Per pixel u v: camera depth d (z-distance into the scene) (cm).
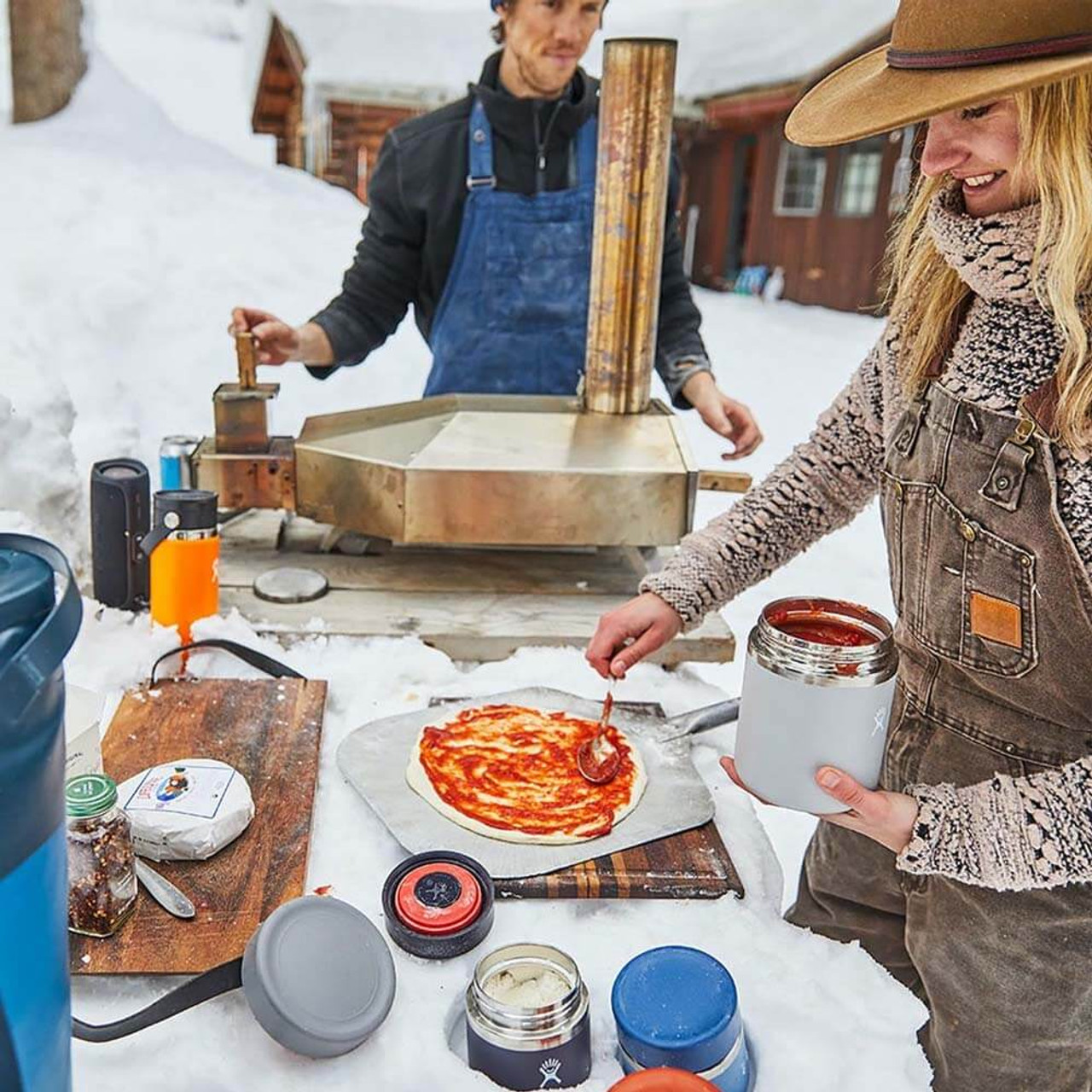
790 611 96
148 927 95
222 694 136
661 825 114
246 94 1108
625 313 185
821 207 1090
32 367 194
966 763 114
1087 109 82
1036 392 97
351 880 105
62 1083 66
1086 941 112
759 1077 85
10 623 59
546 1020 81
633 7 982
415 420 186
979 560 104
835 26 894
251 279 519
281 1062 84
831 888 143
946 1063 124
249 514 209
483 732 130
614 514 172
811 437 134
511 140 225
